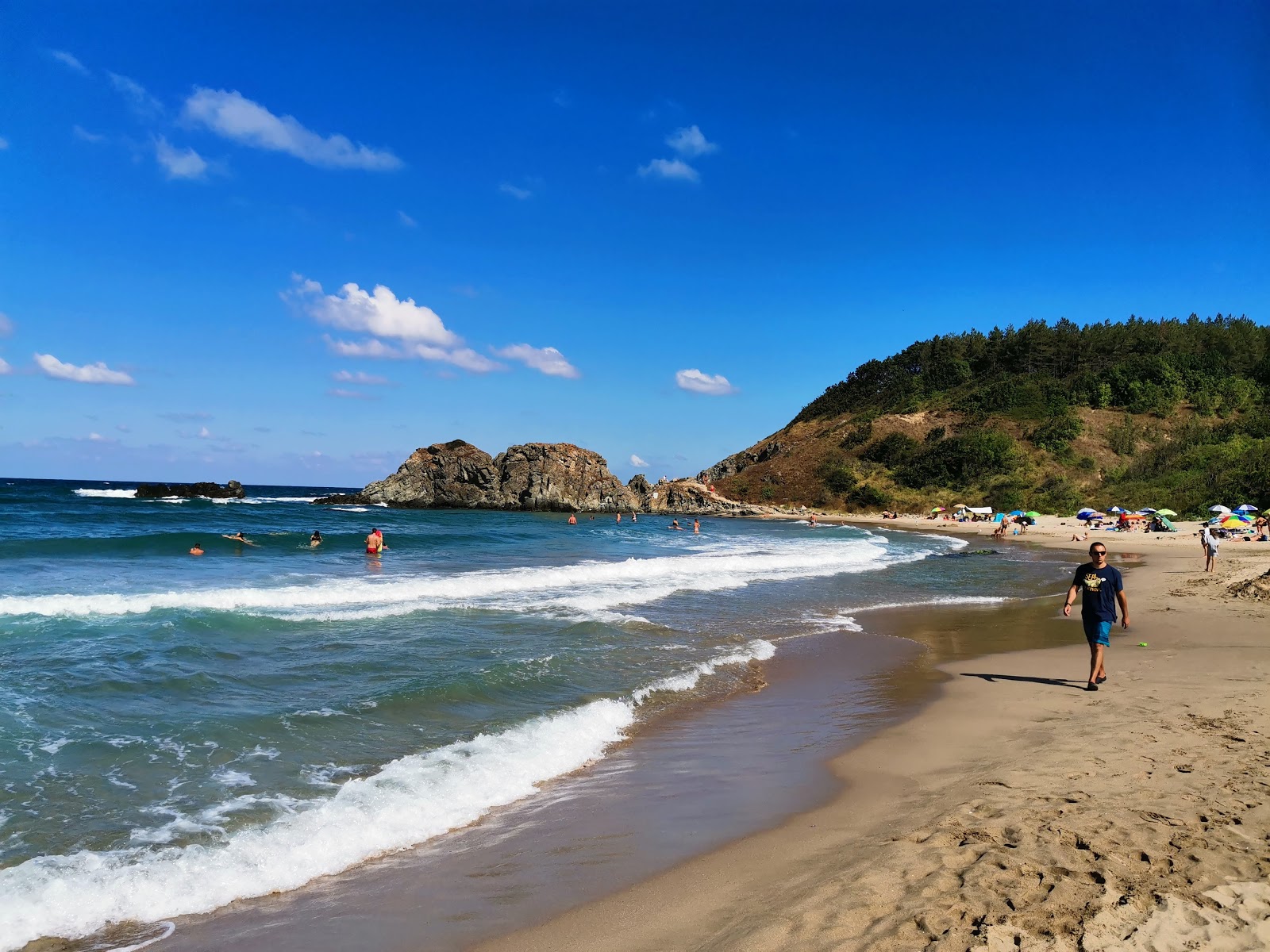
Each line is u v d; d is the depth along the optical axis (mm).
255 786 6109
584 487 79000
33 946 3938
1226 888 3850
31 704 7812
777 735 7816
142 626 11664
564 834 5395
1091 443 83875
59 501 56750
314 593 15797
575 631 12930
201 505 60500
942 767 6477
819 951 3518
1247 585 16688
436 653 10844
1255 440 71062
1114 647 11672
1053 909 3719
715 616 15180
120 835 5215
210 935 4090
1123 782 5555
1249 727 6879
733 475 111938
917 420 103875
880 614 16109
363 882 4699
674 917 4109
